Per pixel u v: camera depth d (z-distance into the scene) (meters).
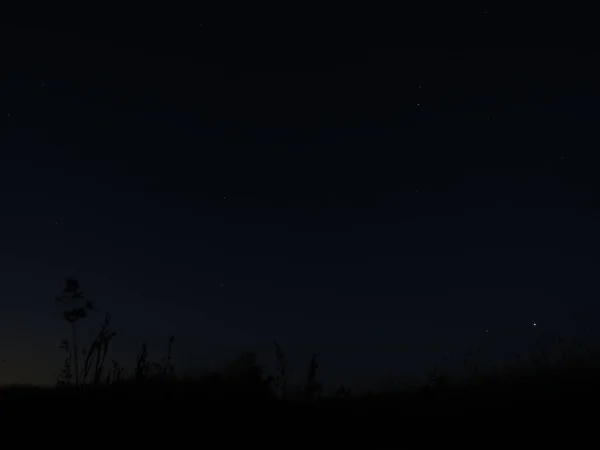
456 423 5.12
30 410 4.93
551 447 4.43
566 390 5.43
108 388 5.74
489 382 6.09
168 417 5.05
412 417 5.34
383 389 6.42
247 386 5.93
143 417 4.98
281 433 4.95
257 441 4.75
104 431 4.66
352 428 5.12
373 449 4.58
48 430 4.58
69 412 4.96
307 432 4.99
